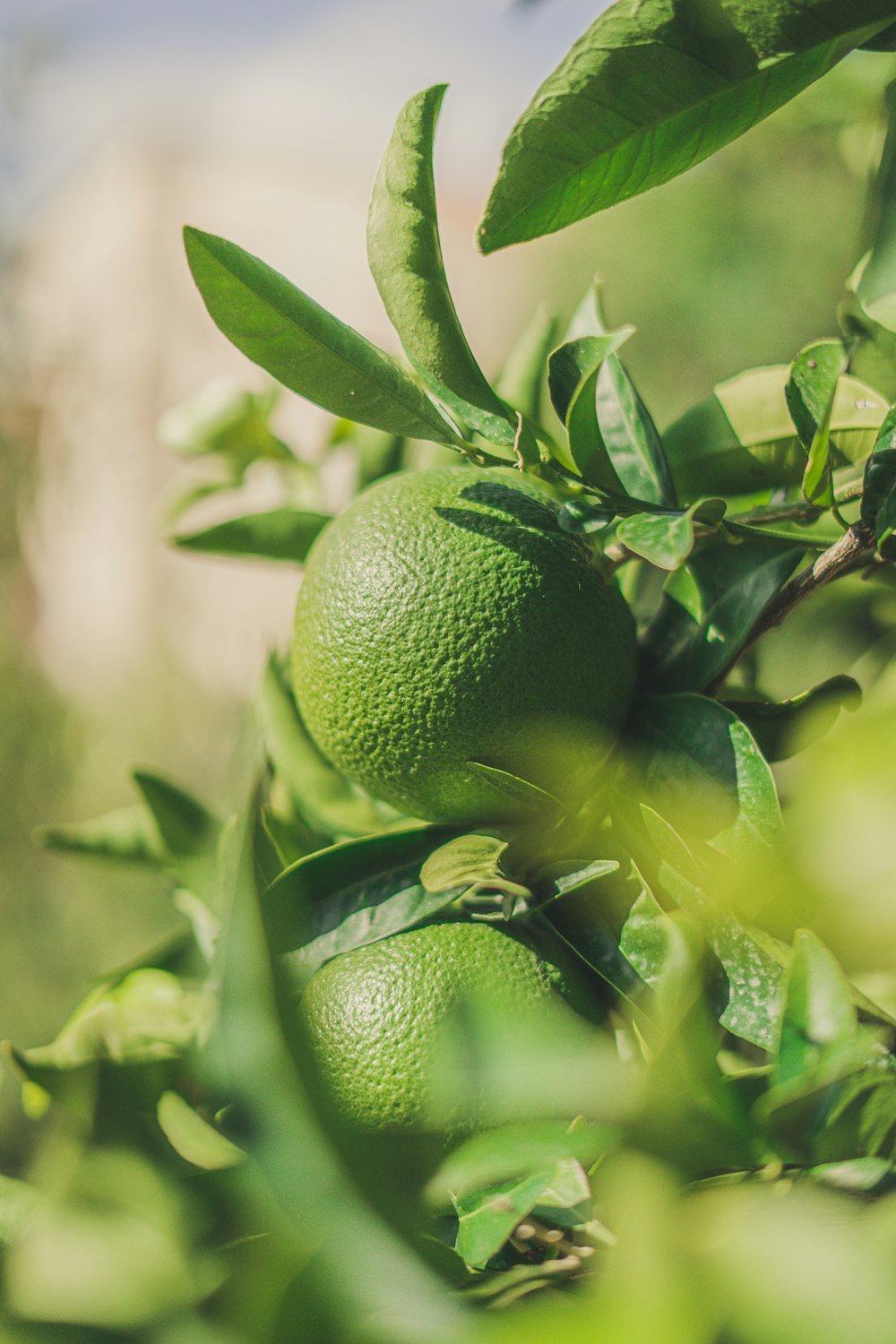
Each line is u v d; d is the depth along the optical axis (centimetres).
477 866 42
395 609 42
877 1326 31
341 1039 41
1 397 180
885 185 43
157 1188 34
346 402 42
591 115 41
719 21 40
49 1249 34
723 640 44
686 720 42
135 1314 33
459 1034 36
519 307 270
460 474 44
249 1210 35
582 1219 37
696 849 41
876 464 40
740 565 44
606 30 40
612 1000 42
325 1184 33
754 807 41
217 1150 37
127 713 187
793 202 165
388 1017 41
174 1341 33
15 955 154
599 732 43
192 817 52
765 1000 40
